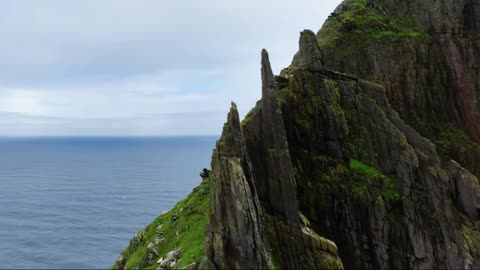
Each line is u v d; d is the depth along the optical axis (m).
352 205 70.19
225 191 58.94
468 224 73.38
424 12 93.00
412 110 85.38
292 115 73.38
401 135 74.81
